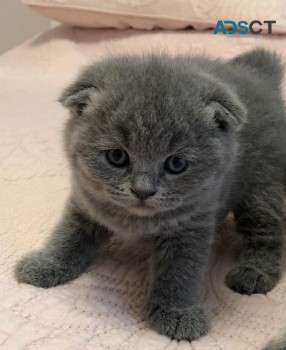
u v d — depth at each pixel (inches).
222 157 7.1
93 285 7.4
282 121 9.6
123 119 6.5
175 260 7.4
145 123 6.4
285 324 6.9
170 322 6.8
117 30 18.0
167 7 16.8
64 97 7.2
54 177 10.7
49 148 11.7
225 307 7.4
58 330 6.0
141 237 7.6
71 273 7.6
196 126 6.7
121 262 8.2
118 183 6.7
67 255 7.7
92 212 7.6
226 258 9.0
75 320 6.3
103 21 17.6
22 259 7.6
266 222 9.0
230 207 9.0
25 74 16.6
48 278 7.3
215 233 8.2
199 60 9.2
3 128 12.4
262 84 9.8
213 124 7.0
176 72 7.2
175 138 6.5
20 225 8.9
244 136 8.6
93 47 17.7
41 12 18.0
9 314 6.1
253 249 9.0
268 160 9.2
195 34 16.8
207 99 7.0
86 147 6.9
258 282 7.9
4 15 24.4
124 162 6.7
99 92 6.9
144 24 17.4
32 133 12.3
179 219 7.2
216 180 7.3
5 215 9.1
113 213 7.4
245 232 9.2
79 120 7.2
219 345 6.5
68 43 17.8
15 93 14.8
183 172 6.8
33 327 5.9
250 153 8.8
